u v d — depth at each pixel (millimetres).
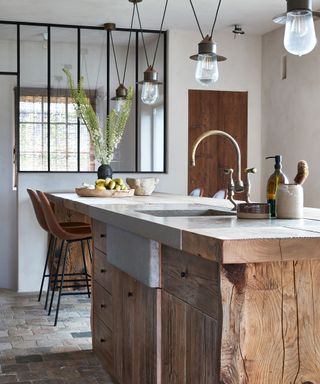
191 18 5953
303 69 5879
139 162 6570
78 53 6324
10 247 6930
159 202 3859
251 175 6754
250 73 6699
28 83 6387
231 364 1813
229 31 6539
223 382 1810
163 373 2426
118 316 3102
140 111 6555
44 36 6273
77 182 6293
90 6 5535
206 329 1976
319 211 2900
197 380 2057
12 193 6875
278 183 2717
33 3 5445
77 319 4910
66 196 4973
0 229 6895
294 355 1866
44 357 3824
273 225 2156
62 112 6457
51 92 6457
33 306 5441
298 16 2602
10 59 6402
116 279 3127
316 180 5691
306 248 1752
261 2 5379
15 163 6809
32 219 6188
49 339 4273
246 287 1818
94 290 3770
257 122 6738
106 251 3314
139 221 2449
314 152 5707
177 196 5016
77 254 5953
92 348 3922
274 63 6430
